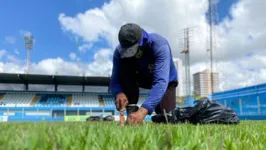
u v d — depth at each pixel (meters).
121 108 4.01
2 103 39.50
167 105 5.23
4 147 1.11
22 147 1.09
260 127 3.56
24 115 37.41
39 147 1.09
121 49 3.63
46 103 40.56
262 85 28.25
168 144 1.22
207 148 1.27
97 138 1.45
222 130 2.78
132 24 3.70
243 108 31.11
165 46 3.88
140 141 1.31
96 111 40.19
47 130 1.68
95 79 40.00
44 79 40.06
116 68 4.54
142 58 4.23
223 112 5.01
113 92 4.41
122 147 1.23
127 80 4.67
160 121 5.19
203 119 5.01
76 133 1.76
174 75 5.23
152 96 3.39
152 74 4.46
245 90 30.95
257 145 1.57
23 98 41.03
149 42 3.84
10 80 40.06
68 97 42.06
